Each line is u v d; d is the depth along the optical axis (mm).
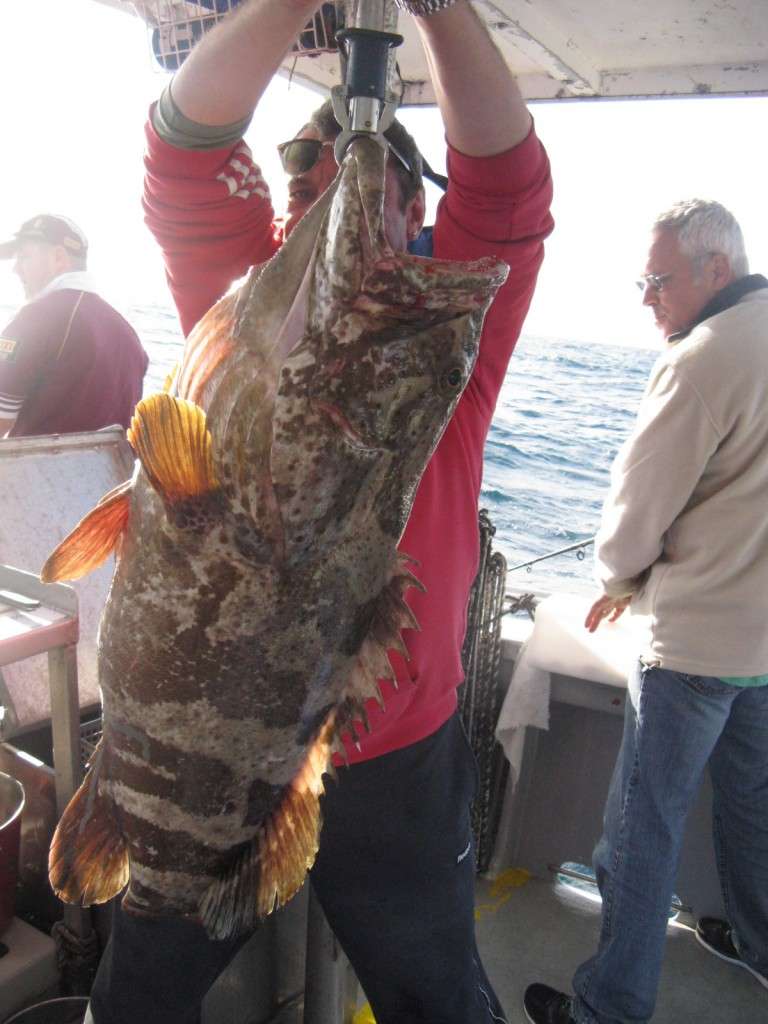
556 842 3129
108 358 3234
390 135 1209
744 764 2428
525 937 2836
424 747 1532
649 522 2264
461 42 1112
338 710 1288
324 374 1081
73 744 1991
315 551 1150
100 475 2768
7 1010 1955
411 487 1213
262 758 1250
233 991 1999
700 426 2154
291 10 1031
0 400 3088
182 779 1231
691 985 2697
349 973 2156
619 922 2291
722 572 2189
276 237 1455
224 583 1121
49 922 2188
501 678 3119
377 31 966
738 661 2197
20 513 2529
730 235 2316
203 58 1106
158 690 1181
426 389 1139
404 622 1240
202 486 1065
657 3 2234
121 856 1347
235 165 1284
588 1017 2340
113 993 1523
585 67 2676
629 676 2633
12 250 3426
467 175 1323
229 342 1098
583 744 3068
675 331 2469
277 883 1292
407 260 1077
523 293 1485
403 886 1546
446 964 1585
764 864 2514
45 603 1952
